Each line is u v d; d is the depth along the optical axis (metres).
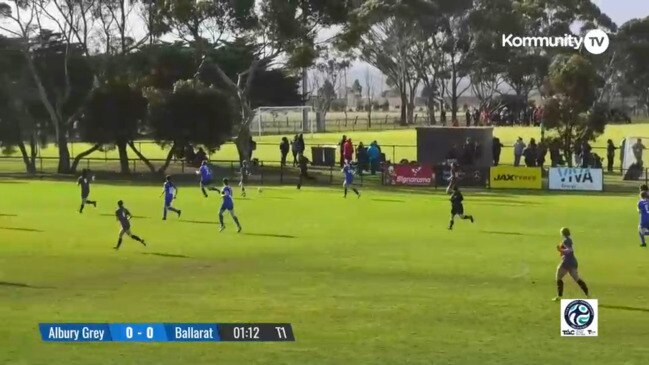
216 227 35.22
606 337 18.28
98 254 28.72
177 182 58.47
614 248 30.00
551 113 60.44
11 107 66.00
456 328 19.06
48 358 16.98
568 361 16.58
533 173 51.88
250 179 58.66
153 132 61.88
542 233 33.53
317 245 30.53
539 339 18.19
